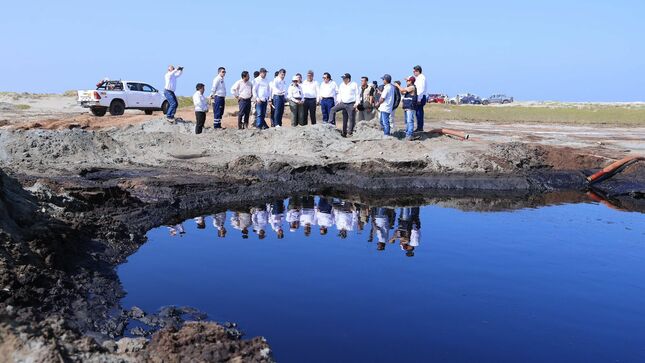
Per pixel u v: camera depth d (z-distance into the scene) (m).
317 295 7.56
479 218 12.83
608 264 9.27
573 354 6.02
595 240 10.88
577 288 8.09
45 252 7.64
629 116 41.44
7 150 15.62
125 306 7.14
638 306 7.39
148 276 8.27
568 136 26.84
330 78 20.61
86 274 7.91
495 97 64.31
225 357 5.34
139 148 18.02
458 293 7.77
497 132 28.11
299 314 6.90
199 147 18.53
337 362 5.67
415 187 16.38
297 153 18.22
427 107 45.81
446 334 6.42
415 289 7.89
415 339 6.26
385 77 19.33
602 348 6.18
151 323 6.58
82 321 6.52
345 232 11.19
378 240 10.58
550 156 18.72
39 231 7.89
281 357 5.73
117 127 21.25
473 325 6.68
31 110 39.50
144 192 12.86
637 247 10.38
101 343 5.71
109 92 30.28
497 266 9.05
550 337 6.42
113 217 10.84
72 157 16.09
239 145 19.05
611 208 14.39
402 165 17.17
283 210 13.25
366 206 14.09
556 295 7.79
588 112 44.06
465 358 5.86
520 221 12.52
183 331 5.77
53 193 10.27
